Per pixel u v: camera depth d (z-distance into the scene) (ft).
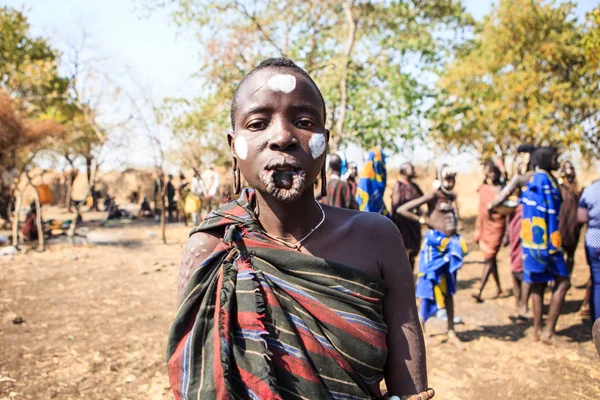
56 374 14.48
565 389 13.66
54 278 27.35
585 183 54.34
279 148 3.97
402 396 4.30
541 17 45.73
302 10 43.60
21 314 20.18
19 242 40.83
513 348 16.79
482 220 22.76
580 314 20.20
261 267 4.08
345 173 21.36
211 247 4.37
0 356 15.62
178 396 3.84
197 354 3.88
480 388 13.76
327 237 4.42
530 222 16.57
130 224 60.34
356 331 4.01
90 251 37.40
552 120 43.62
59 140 39.70
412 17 42.52
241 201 4.59
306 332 3.90
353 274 4.18
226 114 41.73
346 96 40.16
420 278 17.16
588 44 26.25
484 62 46.70
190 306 4.09
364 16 43.73
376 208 20.34
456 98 47.62
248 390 3.63
